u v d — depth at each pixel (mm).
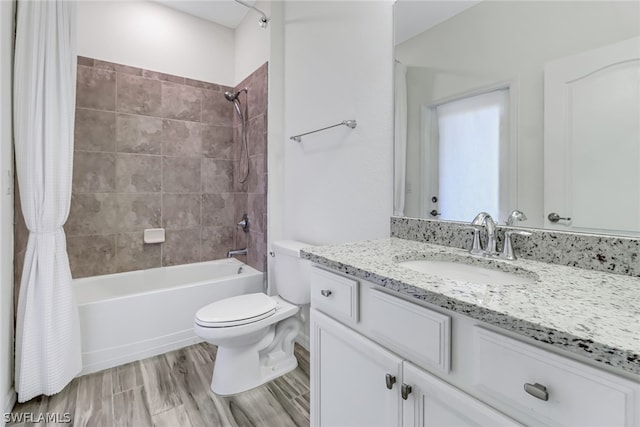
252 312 1584
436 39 1198
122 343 1836
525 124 949
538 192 921
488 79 1039
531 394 491
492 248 960
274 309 1679
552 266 839
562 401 460
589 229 828
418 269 986
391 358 738
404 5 1317
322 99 1822
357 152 1573
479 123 1067
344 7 1648
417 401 679
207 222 2760
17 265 1556
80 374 1703
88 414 1386
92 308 1748
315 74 1881
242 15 2645
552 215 895
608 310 516
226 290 2242
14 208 1542
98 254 2297
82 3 2188
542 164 913
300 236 2059
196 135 2686
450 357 618
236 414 1408
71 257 2199
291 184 2164
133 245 2428
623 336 417
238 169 2812
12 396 1431
